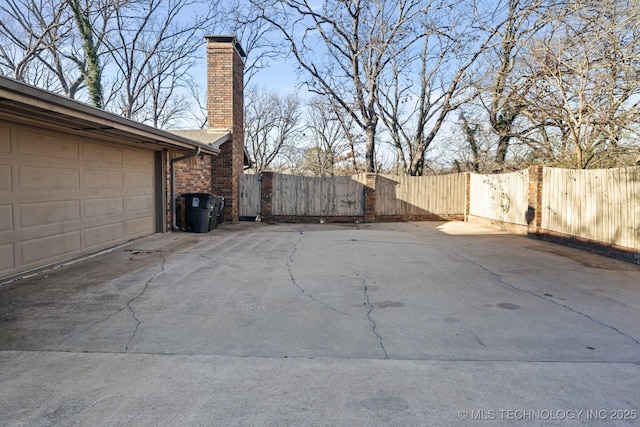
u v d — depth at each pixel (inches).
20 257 246.8
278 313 188.2
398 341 157.0
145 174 411.2
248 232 489.4
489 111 666.8
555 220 414.9
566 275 269.6
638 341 158.7
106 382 123.0
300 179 634.8
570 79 458.3
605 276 266.8
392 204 654.5
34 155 257.0
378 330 168.4
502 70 655.8
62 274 256.1
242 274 263.7
